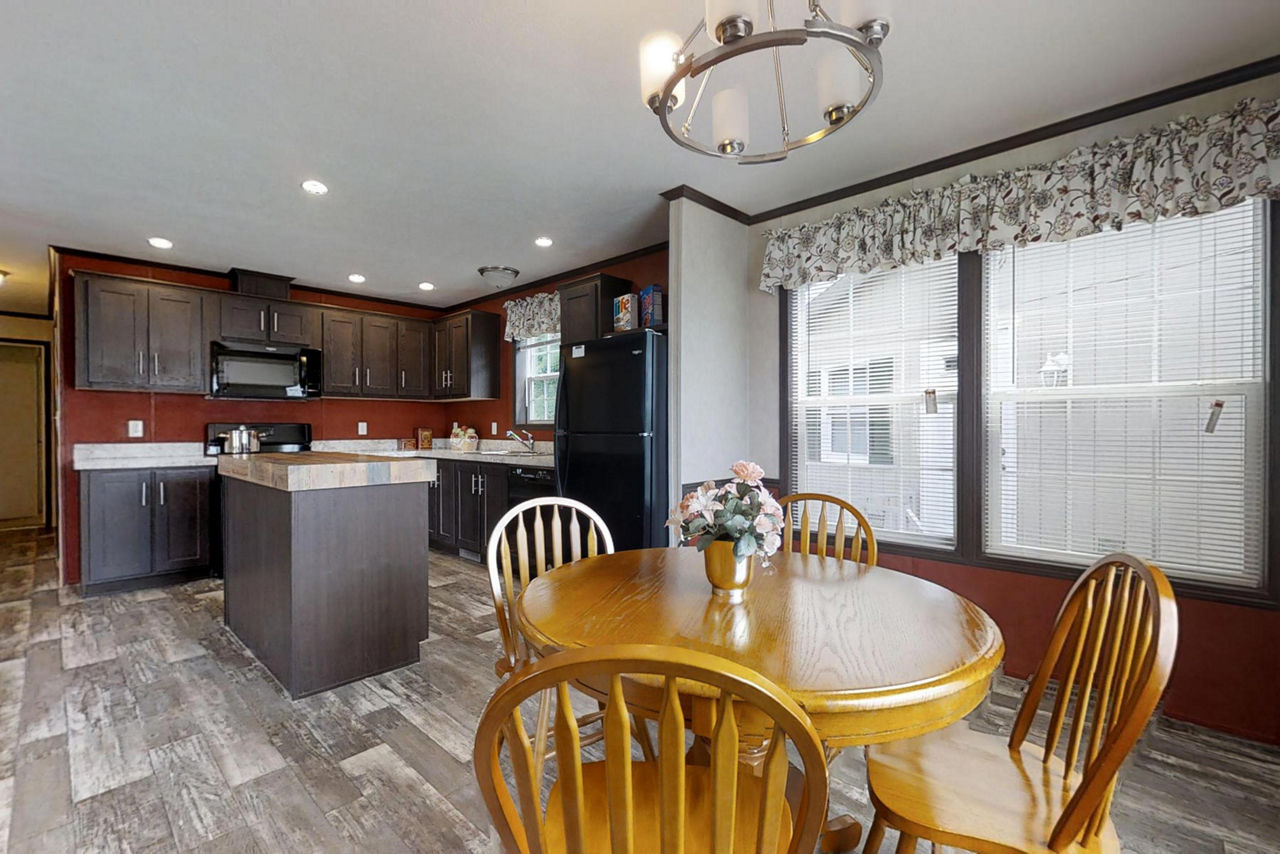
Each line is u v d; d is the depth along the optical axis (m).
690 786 1.17
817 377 3.30
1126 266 2.41
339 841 1.61
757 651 1.11
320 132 2.53
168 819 1.69
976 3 1.79
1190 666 2.23
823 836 1.59
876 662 1.06
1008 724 2.22
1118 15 1.84
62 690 2.48
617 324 4.06
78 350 3.98
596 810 1.08
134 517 4.07
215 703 2.37
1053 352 2.58
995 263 2.72
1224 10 1.82
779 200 3.31
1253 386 2.15
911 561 2.92
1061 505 2.56
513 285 5.39
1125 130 2.38
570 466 3.65
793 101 2.34
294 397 4.99
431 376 6.03
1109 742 0.93
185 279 4.70
